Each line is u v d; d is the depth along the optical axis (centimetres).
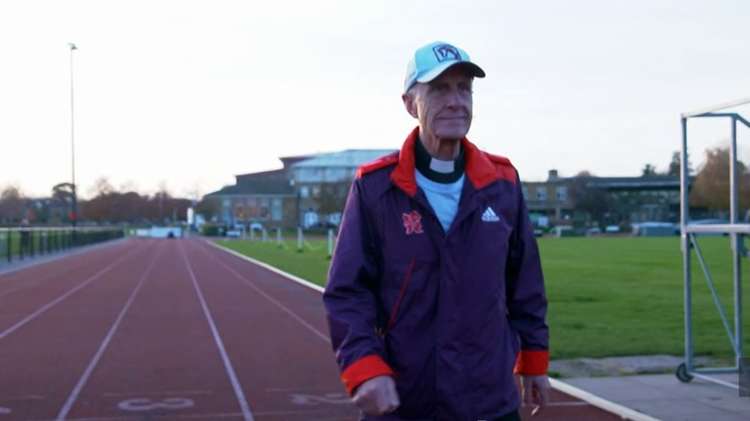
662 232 7675
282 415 837
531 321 356
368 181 331
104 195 11881
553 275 2612
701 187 5506
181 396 920
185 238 8650
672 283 2303
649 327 1410
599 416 822
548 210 8944
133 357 1176
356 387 303
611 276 2567
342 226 335
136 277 2816
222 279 2716
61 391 945
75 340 1342
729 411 827
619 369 1048
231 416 833
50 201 10344
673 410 832
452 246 323
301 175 9912
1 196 9831
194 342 1320
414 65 329
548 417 819
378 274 333
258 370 1074
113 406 872
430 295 323
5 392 939
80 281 2641
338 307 320
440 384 320
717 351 1171
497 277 330
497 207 334
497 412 327
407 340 324
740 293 930
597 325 1435
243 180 11462
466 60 321
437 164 333
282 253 4609
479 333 324
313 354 1203
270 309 1812
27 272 3105
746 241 1905
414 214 324
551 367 1059
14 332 1439
